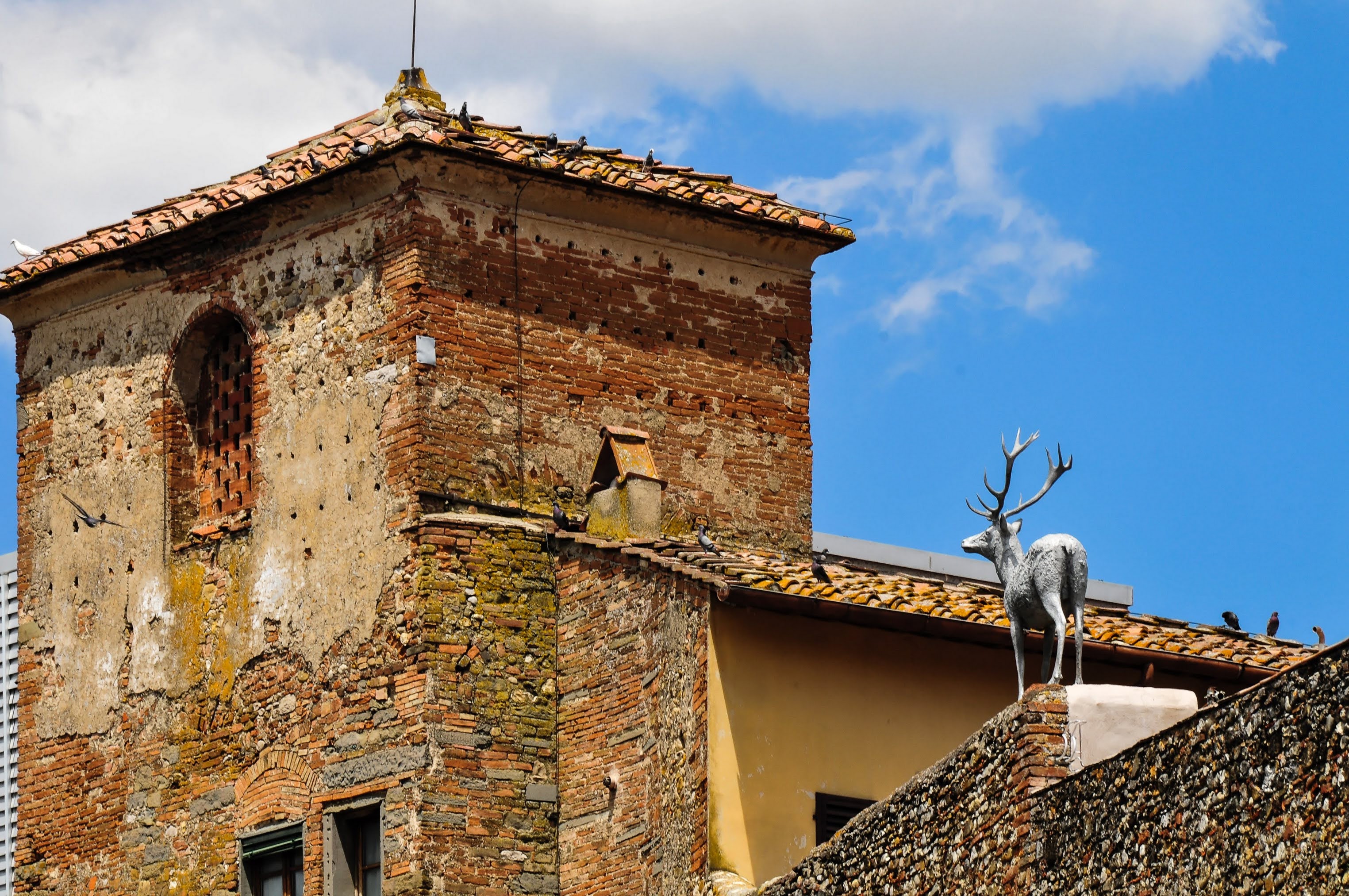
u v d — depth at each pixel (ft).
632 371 141.79
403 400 134.21
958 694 123.54
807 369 148.46
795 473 146.51
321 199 139.13
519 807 129.80
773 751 118.21
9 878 168.66
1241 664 125.59
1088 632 124.98
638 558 127.34
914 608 120.57
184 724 142.31
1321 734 76.43
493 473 135.44
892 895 99.04
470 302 136.56
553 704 131.75
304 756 135.44
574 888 128.47
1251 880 78.54
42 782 149.07
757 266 147.84
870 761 120.37
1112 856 85.61
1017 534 105.60
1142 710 92.32
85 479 150.10
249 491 143.23
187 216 143.54
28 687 150.82
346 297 138.31
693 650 120.16
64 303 152.56
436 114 141.08
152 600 145.28
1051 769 91.35
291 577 138.41
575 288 140.56
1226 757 80.48
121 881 143.54
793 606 118.73
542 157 138.62
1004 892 91.56
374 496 134.82
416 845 128.36
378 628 133.18
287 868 136.46
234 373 145.69
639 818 125.08
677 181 144.15
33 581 151.84
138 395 147.95
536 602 132.87
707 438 143.74
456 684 130.41
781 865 116.78
